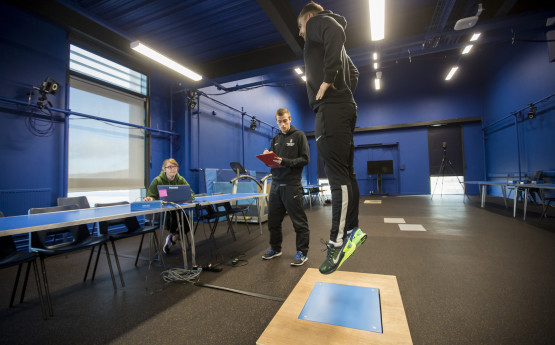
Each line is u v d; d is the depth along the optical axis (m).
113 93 4.40
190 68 4.66
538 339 1.20
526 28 5.30
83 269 2.45
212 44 4.93
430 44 5.23
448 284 1.86
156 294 1.85
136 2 3.63
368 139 11.05
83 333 1.38
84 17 3.78
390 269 2.18
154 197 2.91
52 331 1.40
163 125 5.32
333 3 4.01
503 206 6.09
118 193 4.41
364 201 8.07
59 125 3.57
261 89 8.73
